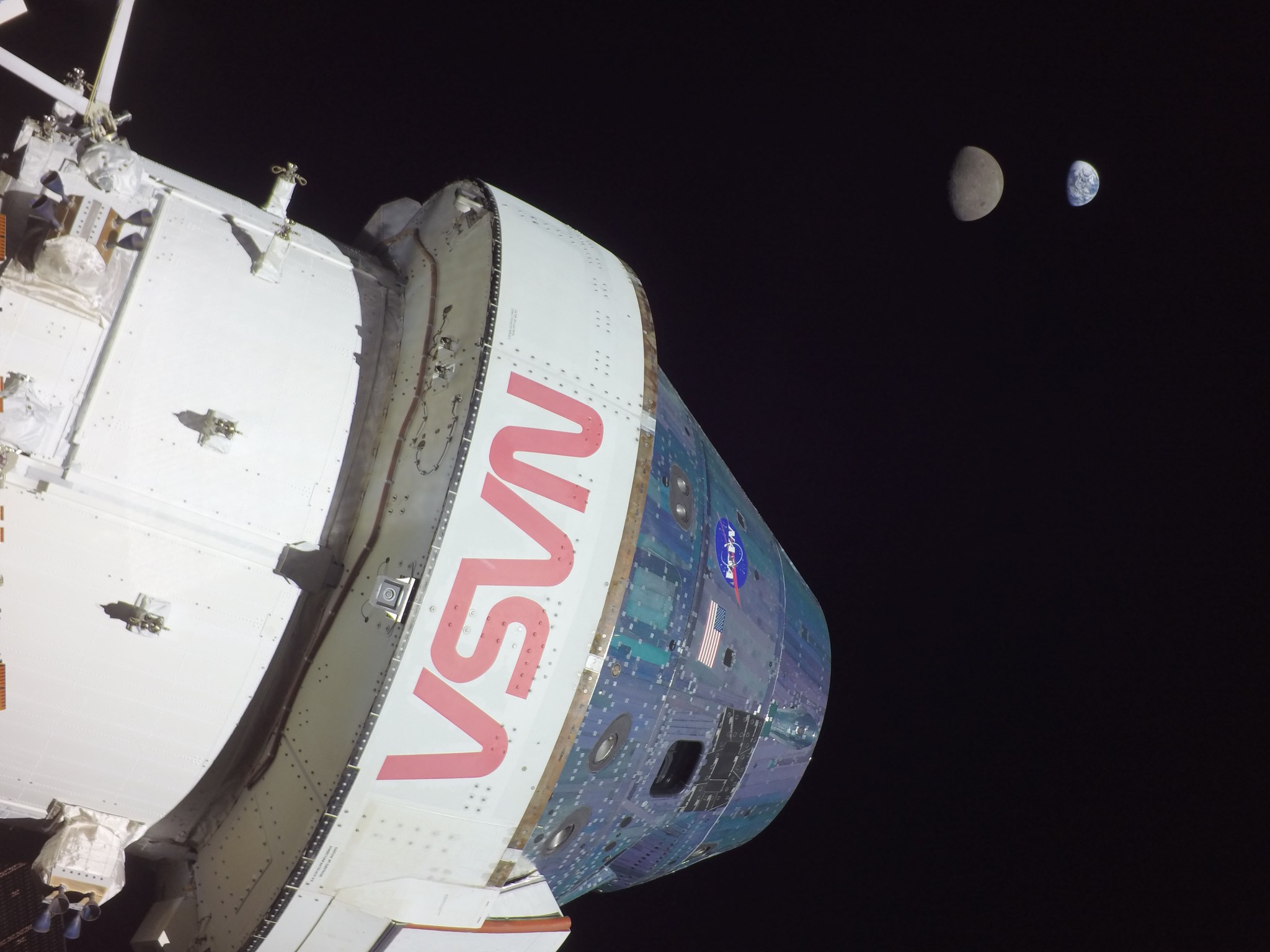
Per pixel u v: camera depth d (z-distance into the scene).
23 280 5.22
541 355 6.30
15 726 5.58
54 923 6.26
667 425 7.39
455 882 6.04
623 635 6.47
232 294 6.03
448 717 5.63
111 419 5.41
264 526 5.81
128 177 5.67
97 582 5.43
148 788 6.00
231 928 5.83
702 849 9.73
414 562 5.59
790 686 9.26
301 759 5.75
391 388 6.42
